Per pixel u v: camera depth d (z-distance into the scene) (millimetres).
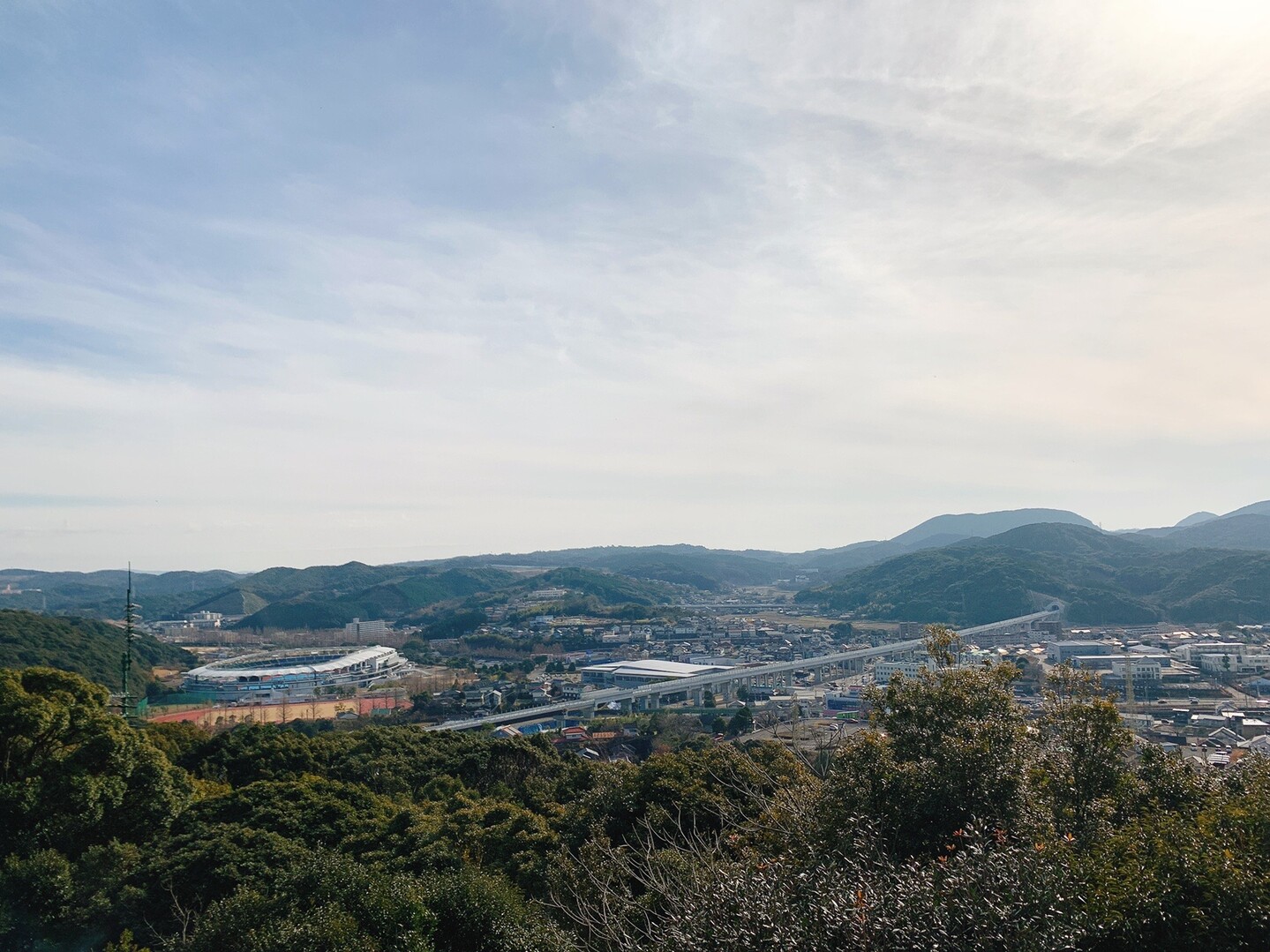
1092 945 10578
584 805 30156
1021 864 11391
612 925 16375
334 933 20344
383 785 46906
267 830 31594
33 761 34312
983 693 16516
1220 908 10547
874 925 10555
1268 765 15070
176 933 24297
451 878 22922
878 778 15391
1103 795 14922
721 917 11953
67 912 26219
